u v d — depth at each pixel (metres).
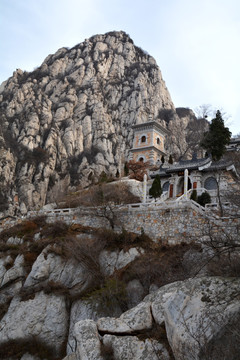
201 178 56.16
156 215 42.25
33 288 40.16
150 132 83.94
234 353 16.17
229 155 57.94
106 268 39.75
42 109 163.12
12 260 45.09
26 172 130.75
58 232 46.31
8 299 41.19
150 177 64.69
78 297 38.03
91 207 47.66
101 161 151.38
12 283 42.53
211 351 16.69
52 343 36.34
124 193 55.22
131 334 21.55
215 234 35.78
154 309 22.11
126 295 34.81
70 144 153.75
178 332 18.16
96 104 176.75
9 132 146.12
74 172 143.00
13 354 35.81
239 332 16.30
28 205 122.06
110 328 22.27
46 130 154.38
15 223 53.66
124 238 41.38
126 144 169.62
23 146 140.62
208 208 40.09
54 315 37.62
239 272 21.36
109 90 194.62
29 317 37.94
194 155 60.03
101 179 73.81
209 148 63.28
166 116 197.25
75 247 41.38
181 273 31.78
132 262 38.50
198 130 131.00
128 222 43.62
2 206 114.50
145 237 41.00
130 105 188.12
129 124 179.88
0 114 155.00
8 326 37.97
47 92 184.62
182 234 39.66
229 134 64.56
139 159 82.81
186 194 47.44
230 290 18.86
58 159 145.50
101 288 37.09
